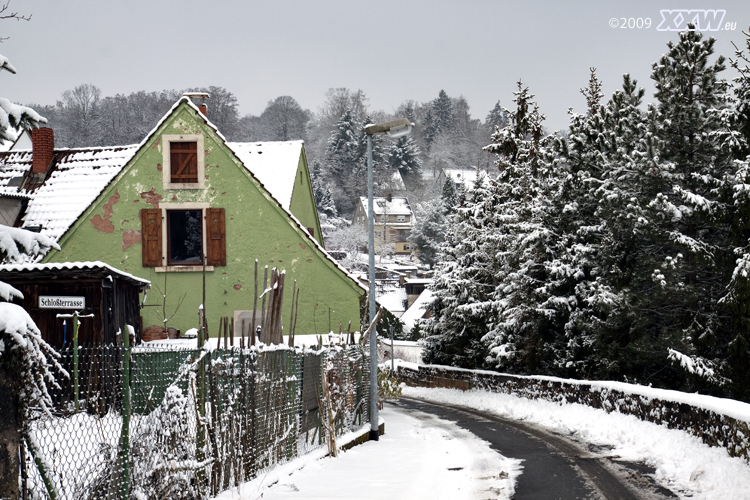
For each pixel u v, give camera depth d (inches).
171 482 298.7
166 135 913.5
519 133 1467.8
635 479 443.5
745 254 768.3
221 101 4094.5
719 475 409.7
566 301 1021.8
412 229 3695.9
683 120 939.3
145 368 303.6
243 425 386.3
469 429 768.9
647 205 896.3
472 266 1346.0
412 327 2362.2
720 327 858.8
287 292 909.8
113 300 635.5
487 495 397.7
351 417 625.0
